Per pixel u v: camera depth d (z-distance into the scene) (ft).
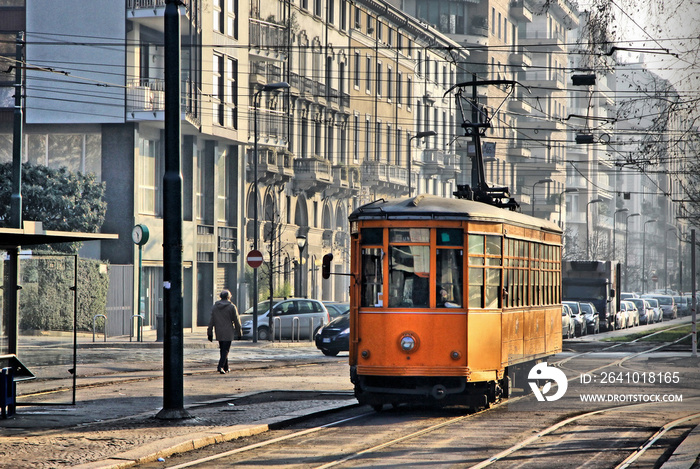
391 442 118.21
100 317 343.46
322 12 545.44
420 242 146.72
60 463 98.68
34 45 374.02
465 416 146.20
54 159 375.45
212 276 424.46
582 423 137.39
